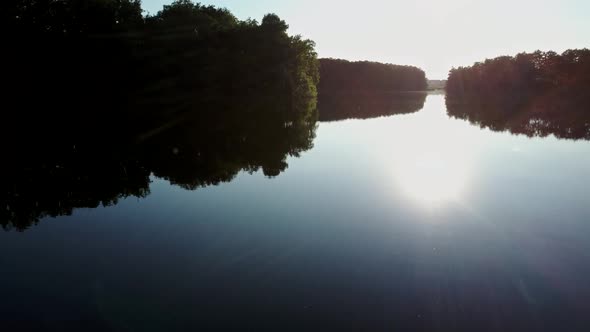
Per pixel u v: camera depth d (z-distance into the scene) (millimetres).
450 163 14094
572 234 7324
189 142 19281
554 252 6621
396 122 31172
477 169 13000
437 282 5738
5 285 5926
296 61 49688
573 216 8273
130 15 44188
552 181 11164
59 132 22125
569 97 62344
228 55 44094
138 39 41438
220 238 7539
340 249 6934
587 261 6250
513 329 4645
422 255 6617
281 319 4938
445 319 4859
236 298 5449
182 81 42469
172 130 23578
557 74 84562
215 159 15359
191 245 7258
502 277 5824
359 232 7684
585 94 68125
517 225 7848
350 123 30328
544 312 4953
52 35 39594
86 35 40062
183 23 44094
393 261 6426
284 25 47344
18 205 9758
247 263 6492
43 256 6902
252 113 35688
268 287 5715
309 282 5824
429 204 9406
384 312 5035
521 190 10344
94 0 40812
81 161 14891
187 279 6008
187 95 42438
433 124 29234
